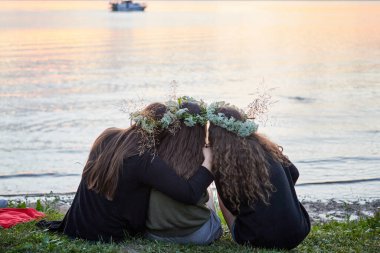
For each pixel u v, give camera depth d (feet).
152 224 16.38
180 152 15.90
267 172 15.93
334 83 95.86
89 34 209.97
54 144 52.11
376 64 121.60
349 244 18.24
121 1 450.71
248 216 16.22
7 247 15.69
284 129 58.23
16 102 76.02
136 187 15.96
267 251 15.99
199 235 16.46
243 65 125.29
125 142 16.03
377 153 48.03
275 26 256.52
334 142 52.54
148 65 123.54
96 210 16.26
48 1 568.82
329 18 310.45
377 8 421.18
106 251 15.34
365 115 66.69
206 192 16.42
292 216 16.14
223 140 15.85
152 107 16.34
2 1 553.64
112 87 92.63
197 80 103.35
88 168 16.46
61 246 15.55
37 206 24.20
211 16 343.46
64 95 82.89
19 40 177.06
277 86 94.32
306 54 145.89
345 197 34.22
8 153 47.96
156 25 264.93
